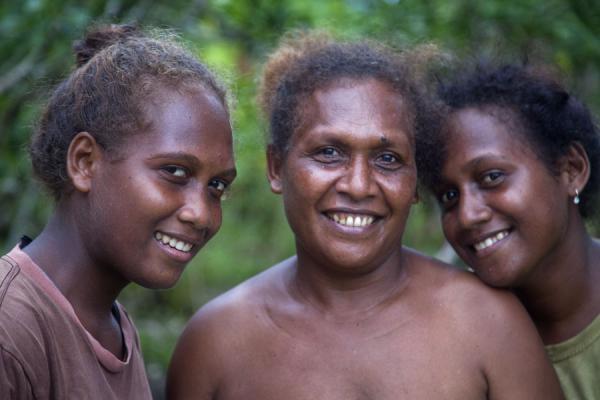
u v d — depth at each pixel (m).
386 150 3.69
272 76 4.15
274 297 3.94
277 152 3.94
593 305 4.18
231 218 8.71
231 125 3.64
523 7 5.84
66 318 3.06
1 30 5.90
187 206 3.21
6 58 6.02
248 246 8.79
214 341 3.88
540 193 3.92
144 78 3.25
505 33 5.95
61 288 3.21
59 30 5.86
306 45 4.18
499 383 3.69
